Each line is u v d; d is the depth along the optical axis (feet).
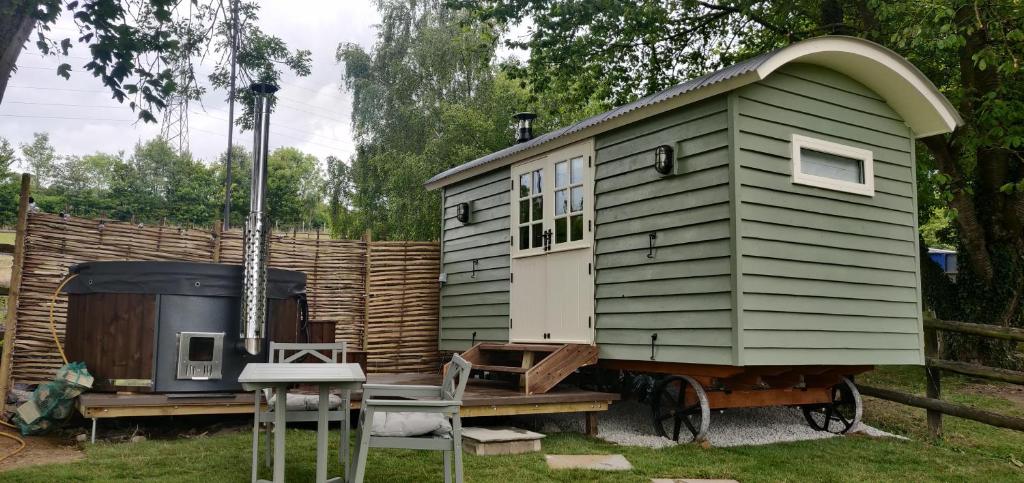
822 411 24.56
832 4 37.73
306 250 30.71
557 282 25.35
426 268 33.47
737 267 18.42
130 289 19.97
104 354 19.88
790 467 17.25
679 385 20.97
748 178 19.04
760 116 19.66
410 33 87.76
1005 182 34.55
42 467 15.08
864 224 21.98
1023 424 19.34
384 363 32.04
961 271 36.50
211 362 20.25
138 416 19.93
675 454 18.53
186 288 20.13
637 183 22.12
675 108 20.85
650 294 21.17
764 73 18.48
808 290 20.03
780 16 39.55
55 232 24.58
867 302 21.59
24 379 23.76
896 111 23.66
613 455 18.02
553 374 21.66
